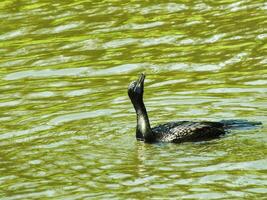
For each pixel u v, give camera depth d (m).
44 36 25.27
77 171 15.55
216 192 14.22
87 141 17.06
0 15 27.16
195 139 16.75
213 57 22.47
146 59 22.84
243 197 13.97
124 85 21.00
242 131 16.89
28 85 21.64
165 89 20.36
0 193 14.84
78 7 27.22
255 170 15.03
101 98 20.05
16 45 24.83
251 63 21.78
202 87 20.28
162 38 24.19
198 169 15.27
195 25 24.80
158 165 15.61
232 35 23.75
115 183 14.89
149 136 16.89
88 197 14.38
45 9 27.31
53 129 17.98
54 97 20.45
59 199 14.39
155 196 14.20
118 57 23.20
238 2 26.11
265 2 25.80
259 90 19.67
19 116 19.12
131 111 18.81
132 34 24.72
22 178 15.41
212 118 18.00
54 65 23.05
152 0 27.19
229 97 19.31
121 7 26.81
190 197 14.08
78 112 19.03
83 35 25.02
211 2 26.42
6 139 17.55
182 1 26.77
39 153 16.58
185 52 23.05
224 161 15.55
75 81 21.69
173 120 18.09
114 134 17.42
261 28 23.92
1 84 21.89
